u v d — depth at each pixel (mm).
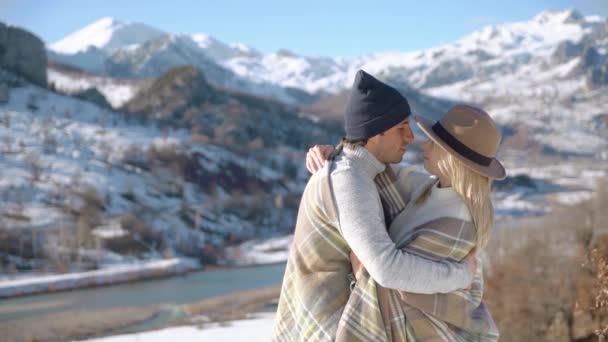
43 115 141750
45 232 81125
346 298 2660
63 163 112625
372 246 2504
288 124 195125
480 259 2850
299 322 2695
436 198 2719
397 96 2730
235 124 168500
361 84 2701
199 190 119812
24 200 92625
